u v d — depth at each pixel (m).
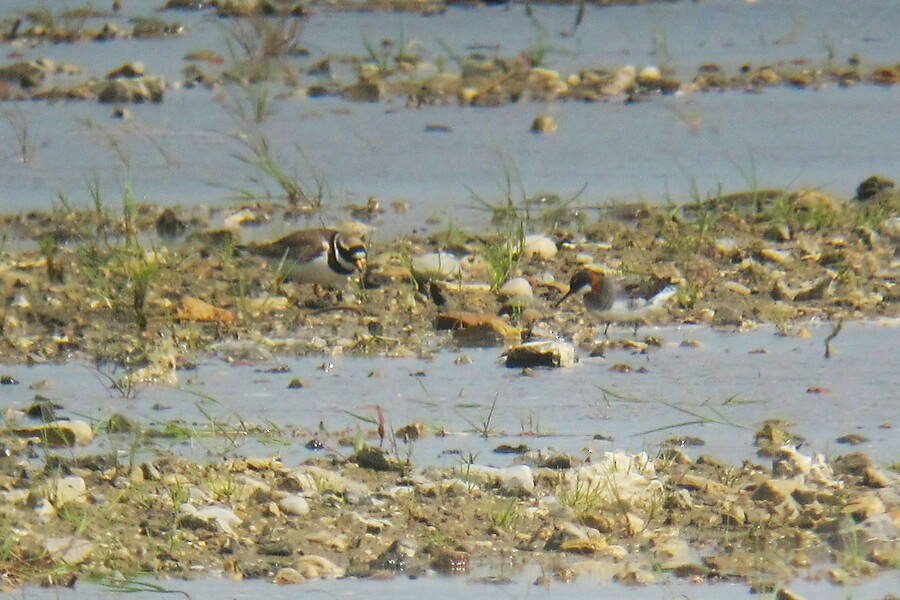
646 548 11.97
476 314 18.44
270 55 35.91
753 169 24.81
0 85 32.69
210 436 14.48
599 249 21.52
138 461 13.67
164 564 11.62
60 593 11.16
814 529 12.23
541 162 26.95
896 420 14.93
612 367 16.86
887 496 12.87
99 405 15.57
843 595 11.04
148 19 39.78
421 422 14.77
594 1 42.59
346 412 15.34
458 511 12.60
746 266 20.56
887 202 23.50
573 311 19.11
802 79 33.53
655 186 25.16
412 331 18.33
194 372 16.77
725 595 11.07
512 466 13.46
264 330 18.33
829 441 14.34
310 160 27.14
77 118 30.27
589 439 14.47
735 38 38.09
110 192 25.02
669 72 34.25
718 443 14.35
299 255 19.34
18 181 25.69
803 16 40.72
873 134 28.83
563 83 33.12
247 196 24.48
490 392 16.02
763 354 17.30
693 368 16.80
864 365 16.80
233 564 11.60
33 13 40.22
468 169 26.50
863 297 19.48
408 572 11.54
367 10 41.69
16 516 12.23
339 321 18.69
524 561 11.72
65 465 13.41
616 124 29.92
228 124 29.95
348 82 33.53
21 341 17.72
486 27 39.41
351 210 23.95
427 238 22.25
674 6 42.25
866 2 42.44
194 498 12.70
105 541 11.91
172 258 20.83
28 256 21.23
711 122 29.95
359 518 12.41
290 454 14.05
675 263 20.81
